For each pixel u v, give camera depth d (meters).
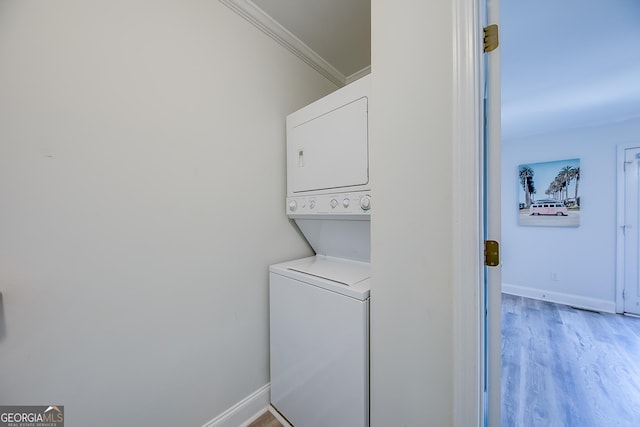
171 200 1.24
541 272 4.02
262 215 1.66
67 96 0.95
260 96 1.65
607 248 3.54
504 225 4.37
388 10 0.99
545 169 3.95
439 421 0.88
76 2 0.97
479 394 0.82
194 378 1.33
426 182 0.90
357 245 1.59
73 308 0.97
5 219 0.85
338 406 1.20
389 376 1.02
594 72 2.28
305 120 1.59
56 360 0.94
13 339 0.86
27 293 0.88
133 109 1.11
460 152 0.80
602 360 2.40
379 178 1.03
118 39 1.07
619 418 1.74
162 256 1.21
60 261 0.94
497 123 0.84
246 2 1.48
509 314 3.48
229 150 1.48
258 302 1.63
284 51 1.81
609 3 1.53
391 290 1.00
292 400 1.48
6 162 0.84
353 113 1.30
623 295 3.45
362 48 1.93
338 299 1.18
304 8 1.54
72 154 0.96
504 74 2.31
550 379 2.14
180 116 1.26
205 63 1.36
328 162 1.44
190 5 1.30
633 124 3.36
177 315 1.27
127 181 1.10
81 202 0.99
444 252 0.86
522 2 1.53
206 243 1.38
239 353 1.53
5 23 0.84
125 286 1.10
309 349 1.35
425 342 0.91
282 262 1.77
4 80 0.84
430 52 0.88
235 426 1.50
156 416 1.20
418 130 0.91
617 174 3.46
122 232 1.09
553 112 3.17
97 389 1.03
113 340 1.07
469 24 0.79
